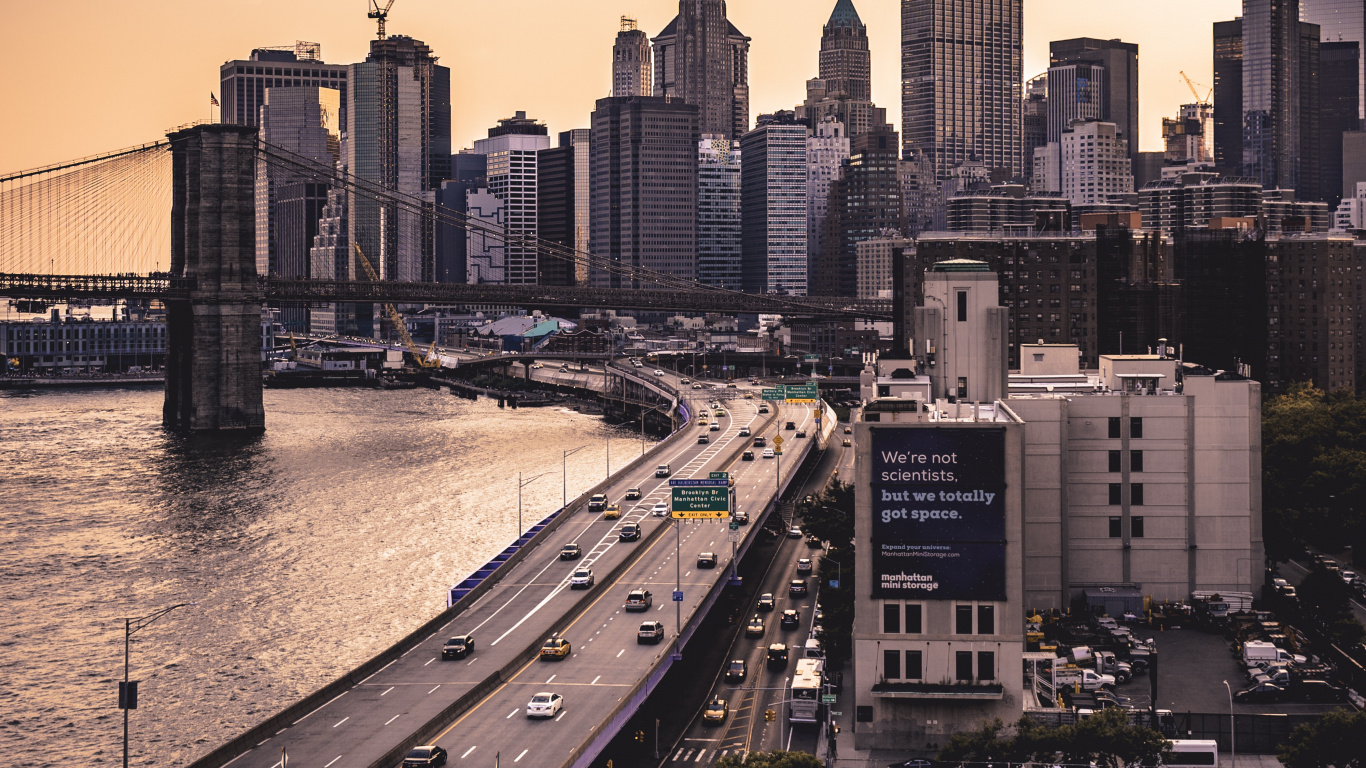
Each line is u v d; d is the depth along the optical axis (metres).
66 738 162.75
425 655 163.62
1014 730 129.25
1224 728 127.88
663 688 161.62
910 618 131.25
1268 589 164.38
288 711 140.38
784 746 140.75
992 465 130.12
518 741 134.00
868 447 131.25
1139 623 157.12
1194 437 159.12
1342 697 134.75
